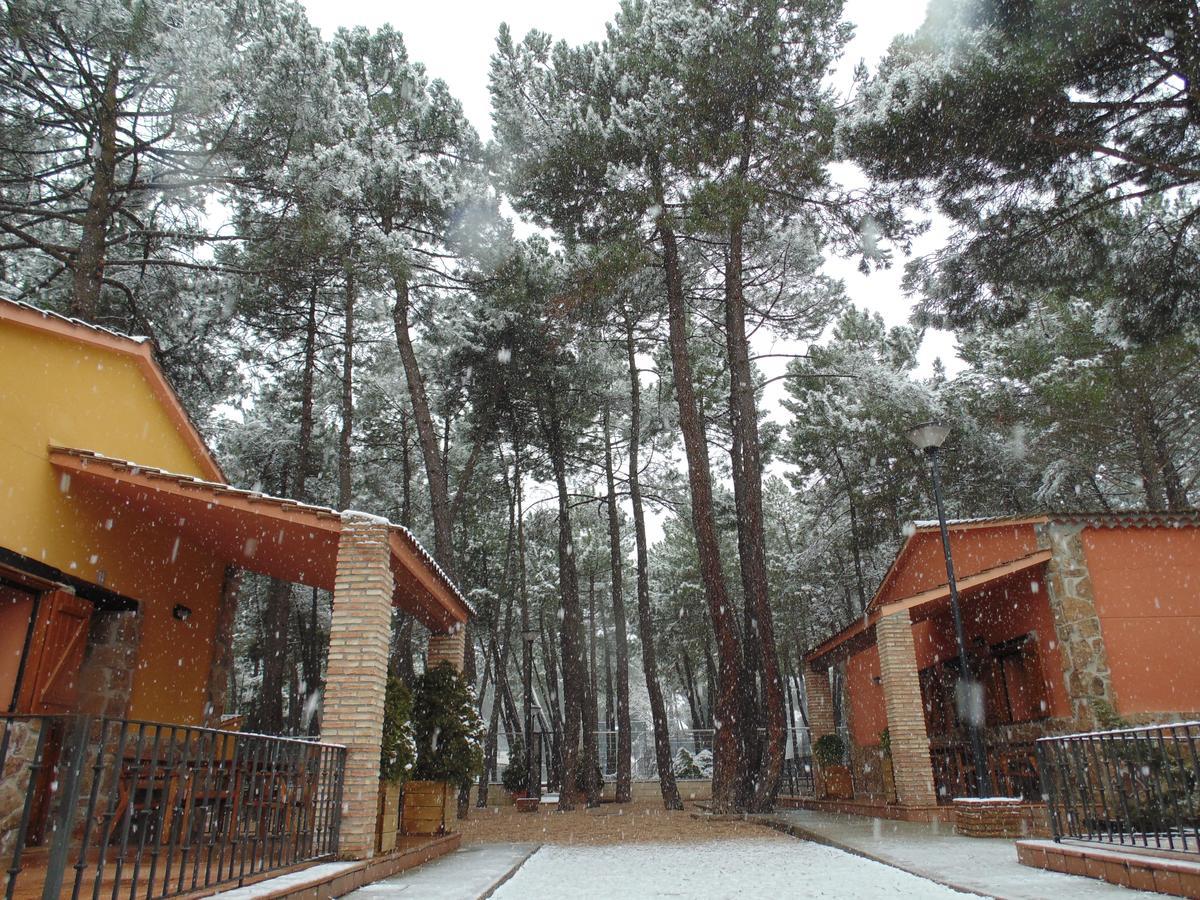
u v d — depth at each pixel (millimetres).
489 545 28156
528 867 8055
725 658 13805
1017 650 12453
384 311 16188
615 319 19953
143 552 8453
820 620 26875
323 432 21688
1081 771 6602
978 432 19453
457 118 16359
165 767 4090
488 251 15688
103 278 11594
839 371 18516
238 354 17328
